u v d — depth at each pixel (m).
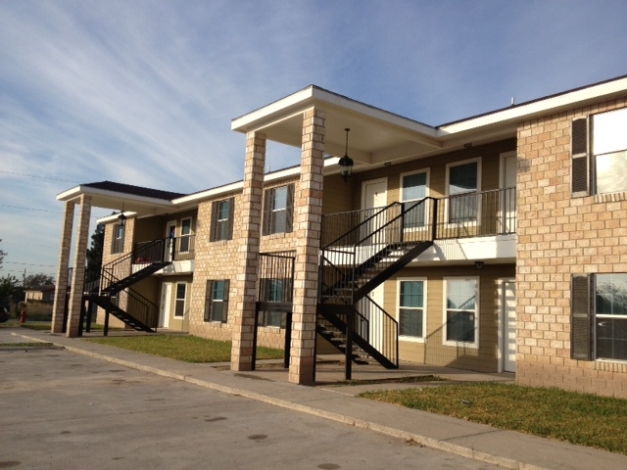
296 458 6.08
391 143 14.80
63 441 6.55
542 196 11.14
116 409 8.47
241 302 12.91
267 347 18.55
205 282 22.95
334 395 9.61
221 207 22.97
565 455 6.15
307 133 11.77
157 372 12.37
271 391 9.91
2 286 34.38
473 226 14.13
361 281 12.77
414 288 15.91
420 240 14.59
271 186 19.77
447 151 14.92
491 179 13.98
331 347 17.77
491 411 8.27
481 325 14.05
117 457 5.95
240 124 13.40
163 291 27.98
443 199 14.50
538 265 11.03
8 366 13.24
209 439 6.80
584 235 10.38
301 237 11.45
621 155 10.11
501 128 12.55
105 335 22.16
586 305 10.19
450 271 14.99
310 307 11.25
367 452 6.41
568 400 9.20
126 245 29.00
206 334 22.28
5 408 8.39
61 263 23.61
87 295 22.30
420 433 6.99
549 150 11.15
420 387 10.69
